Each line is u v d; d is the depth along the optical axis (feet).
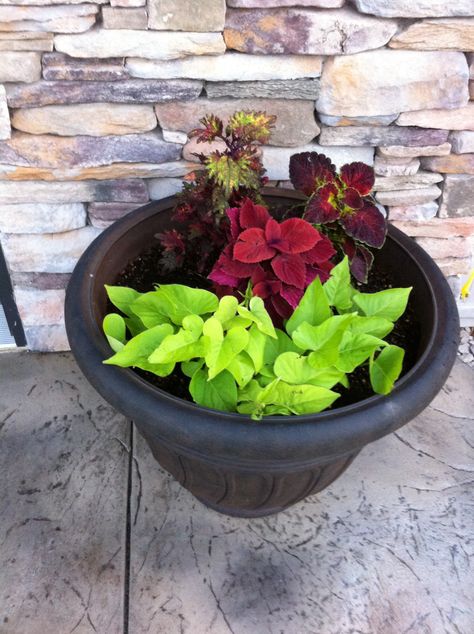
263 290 3.50
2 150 4.42
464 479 4.95
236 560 4.46
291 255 3.50
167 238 4.10
